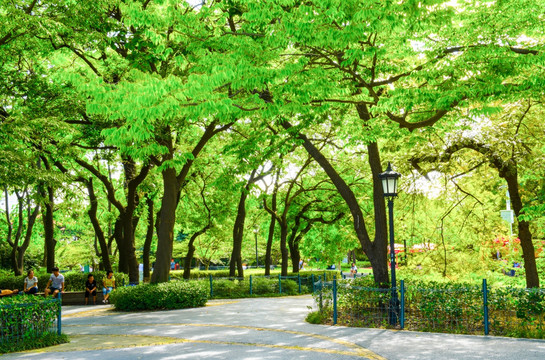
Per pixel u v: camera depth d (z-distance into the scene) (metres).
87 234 40.72
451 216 18.53
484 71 12.13
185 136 27.00
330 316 14.64
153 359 9.64
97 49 19.59
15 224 39.75
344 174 32.97
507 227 18.19
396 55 13.48
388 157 18.80
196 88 9.59
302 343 11.04
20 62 20.78
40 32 15.40
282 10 9.79
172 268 65.25
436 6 10.48
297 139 16.42
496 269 18.14
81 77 9.87
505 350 9.72
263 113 11.67
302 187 34.91
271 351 10.16
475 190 18.33
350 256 76.31
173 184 22.64
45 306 11.94
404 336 11.59
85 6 16.34
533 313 11.52
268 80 10.62
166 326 14.66
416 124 13.47
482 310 12.05
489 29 11.45
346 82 13.48
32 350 10.95
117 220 29.62
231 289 27.91
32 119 17.08
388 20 9.79
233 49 11.14
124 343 11.67
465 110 16.84
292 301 23.83
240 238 35.03
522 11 11.48
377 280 16.02
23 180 16.05
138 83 9.64
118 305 20.56
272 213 35.22
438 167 17.42
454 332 11.97
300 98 11.45
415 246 18.81
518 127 16.70
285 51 12.99
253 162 18.05
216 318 16.33
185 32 12.02
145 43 16.58
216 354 9.98
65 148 20.80
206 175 34.38
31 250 46.75
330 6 9.37
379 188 16.66
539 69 13.16
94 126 19.98
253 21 10.57
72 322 16.45
